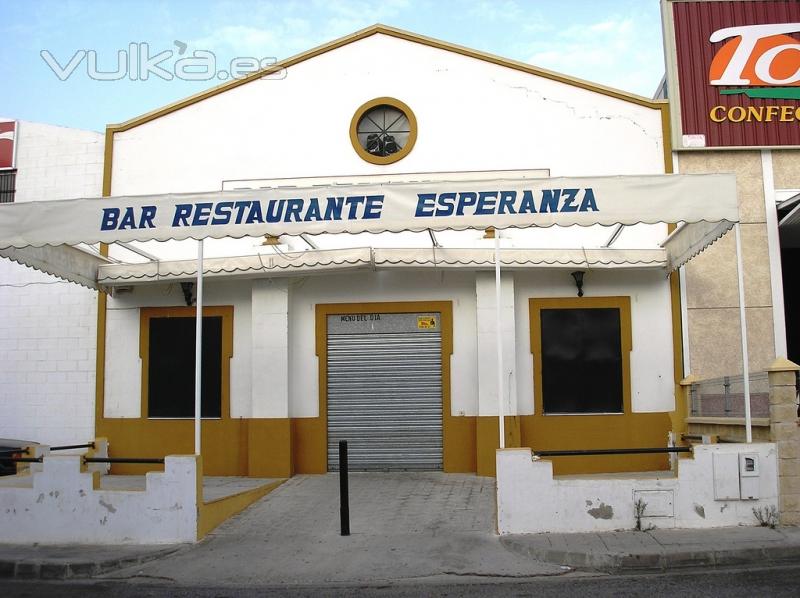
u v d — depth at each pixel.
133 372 13.27
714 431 11.09
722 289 12.72
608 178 8.76
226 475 12.74
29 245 9.23
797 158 13.11
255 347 12.64
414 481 11.95
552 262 12.10
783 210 12.96
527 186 8.80
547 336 12.76
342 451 9.27
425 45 13.44
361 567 8.01
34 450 11.12
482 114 13.24
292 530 9.40
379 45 13.51
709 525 8.73
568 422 12.53
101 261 12.67
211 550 8.73
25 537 9.19
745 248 12.87
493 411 12.33
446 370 12.75
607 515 8.72
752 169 13.09
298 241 13.22
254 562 8.27
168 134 13.68
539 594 7.01
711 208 8.64
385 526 9.44
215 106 13.64
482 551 8.36
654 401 12.55
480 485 11.51
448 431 12.65
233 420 12.87
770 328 12.66
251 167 13.46
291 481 12.14
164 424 13.05
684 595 6.80
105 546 8.97
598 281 12.80
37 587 7.82
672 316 12.66
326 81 13.52
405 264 12.02
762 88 13.27
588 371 12.68
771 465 8.80
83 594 7.50
